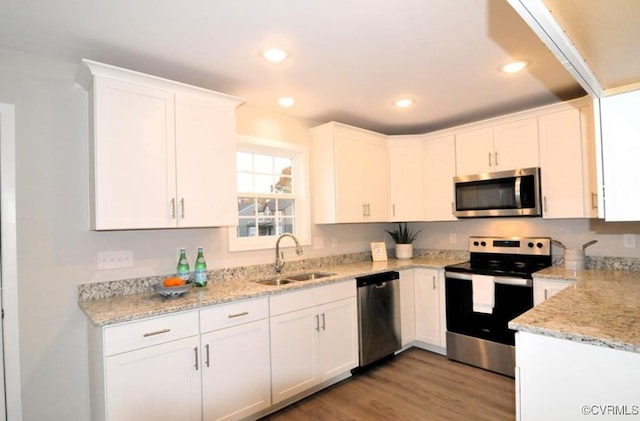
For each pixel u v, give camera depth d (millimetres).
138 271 2428
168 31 1869
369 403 2523
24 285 2039
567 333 1339
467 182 3371
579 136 2773
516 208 3053
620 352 1248
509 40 2025
